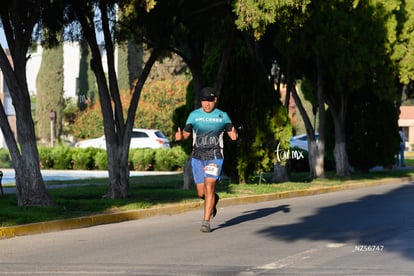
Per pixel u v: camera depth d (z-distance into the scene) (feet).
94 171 235.61
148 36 120.16
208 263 61.00
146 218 98.94
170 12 118.21
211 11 124.57
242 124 147.95
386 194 140.67
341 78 177.27
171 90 327.47
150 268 59.00
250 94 147.54
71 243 74.64
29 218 86.89
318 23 163.94
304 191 141.38
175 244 72.49
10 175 225.35
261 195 126.31
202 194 82.74
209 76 153.79
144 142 278.05
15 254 67.51
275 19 111.14
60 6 113.09
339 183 165.48
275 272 56.70
